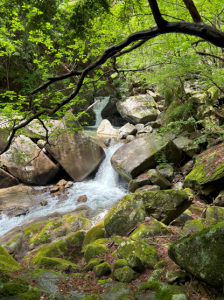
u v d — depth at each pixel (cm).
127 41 107
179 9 347
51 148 755
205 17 354
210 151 586
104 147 905
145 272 259
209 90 762
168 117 806
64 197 688
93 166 818
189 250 215
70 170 780
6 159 752
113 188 752
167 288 204
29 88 822
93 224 498
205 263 201
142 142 746
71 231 471
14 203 637
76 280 255
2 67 855
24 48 675
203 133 716
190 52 542
